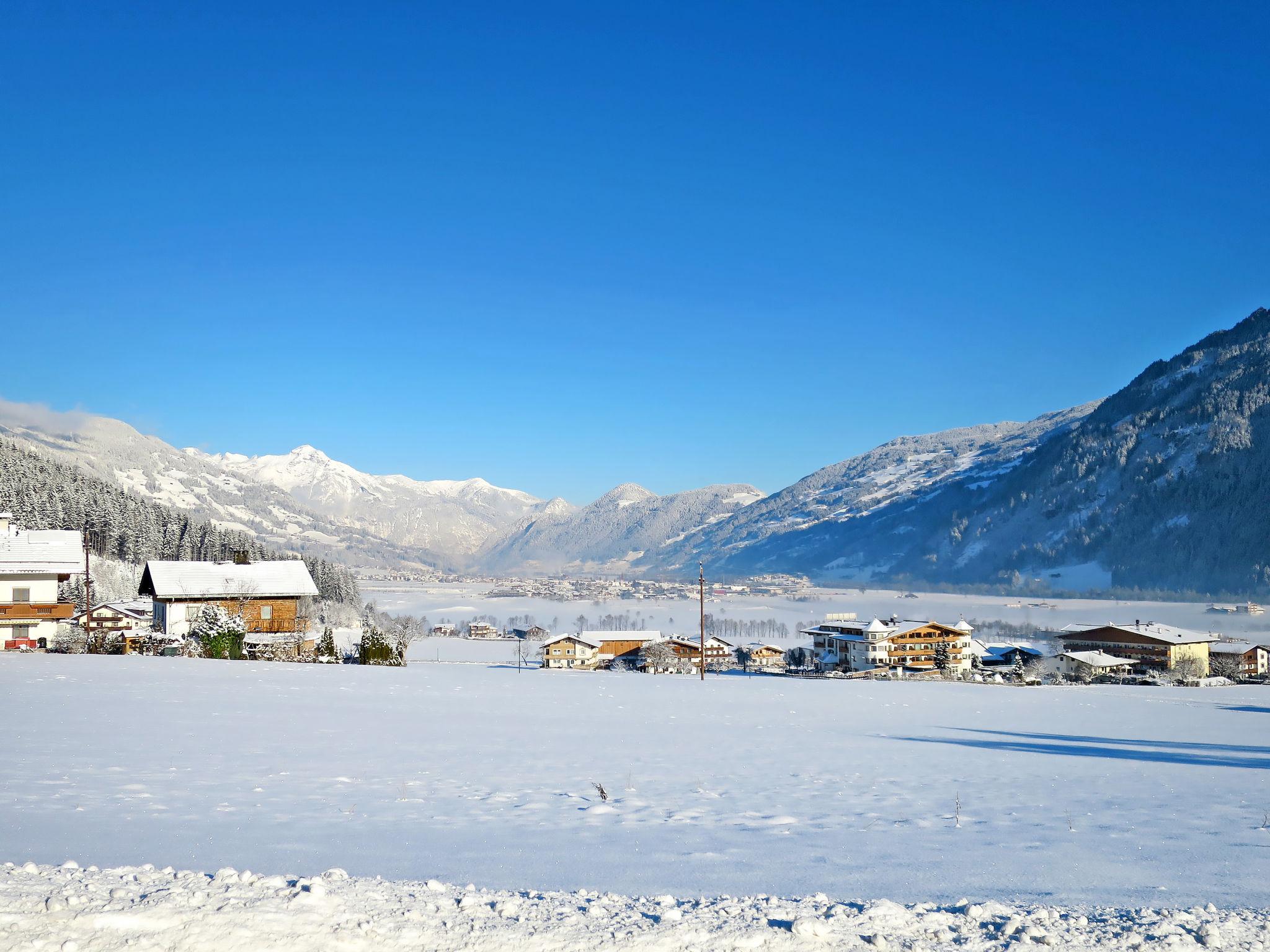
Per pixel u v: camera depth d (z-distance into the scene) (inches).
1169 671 3757.4
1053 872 336.5
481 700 1143.0
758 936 218.2
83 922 201.0
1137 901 287.3
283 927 207.0
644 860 340.8
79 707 848.9
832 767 661.3
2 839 337.1
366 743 696.4
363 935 207.0
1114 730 1109.1
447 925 219.8
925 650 4156.0
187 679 1190.3
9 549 1937.7
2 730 677.9
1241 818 479.8
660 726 938.1
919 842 395.2
